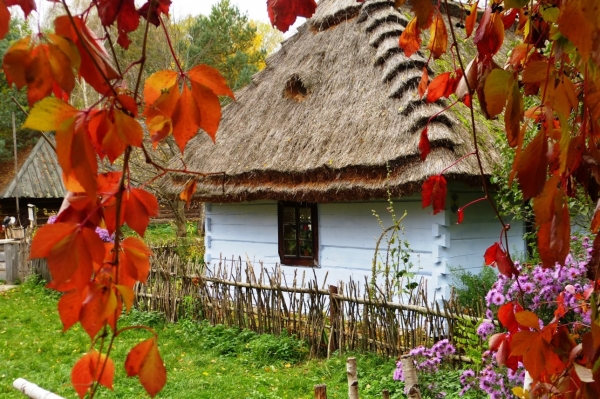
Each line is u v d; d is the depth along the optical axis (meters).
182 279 7.55
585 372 0.91
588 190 1.08
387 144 6.09
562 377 1.02
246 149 8.06
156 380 0.65
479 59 1.20
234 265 8.88
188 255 10.91
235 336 6.62
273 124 8.16
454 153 5.61
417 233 6.45
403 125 6.12
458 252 6.33
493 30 1.16
